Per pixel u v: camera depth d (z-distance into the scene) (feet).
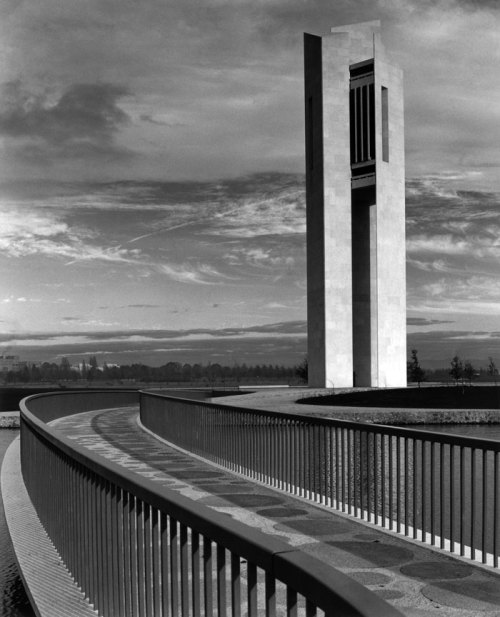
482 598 18.80
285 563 7.66
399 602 18.51
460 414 95.20
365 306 197.26
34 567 21.80
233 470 43.11
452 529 23.49
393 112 194.59
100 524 17.10
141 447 56.39
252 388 189.47
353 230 200.64
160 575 13.25
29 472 33.76
